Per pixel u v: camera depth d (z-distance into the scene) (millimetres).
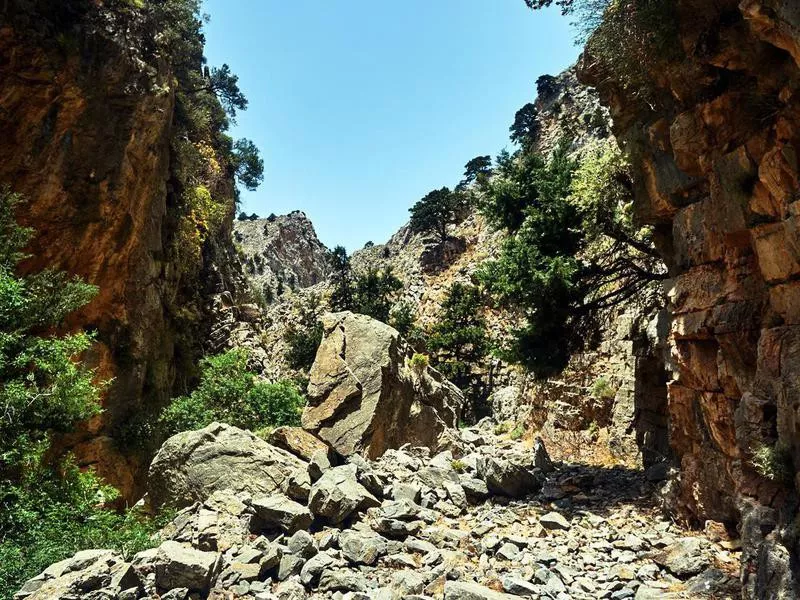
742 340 6887
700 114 7410
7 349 11867
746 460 6055
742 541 5672
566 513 8977
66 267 19375
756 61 6234
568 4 9375
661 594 5750
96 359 20094
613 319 19719
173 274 29359
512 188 19828
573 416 19719
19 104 17062
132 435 20688
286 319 59562
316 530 7969
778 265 5973
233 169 48562
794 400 5195
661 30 7355
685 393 8820
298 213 141750
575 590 6070
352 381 12133
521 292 14641
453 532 7867
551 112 69812
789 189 5723
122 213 20812
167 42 24469
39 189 17938
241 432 10625
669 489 8883
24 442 11219
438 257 67688
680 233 8664
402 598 5812
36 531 9547
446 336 43438
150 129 21578
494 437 20328
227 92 44406
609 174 13828
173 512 9656
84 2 18984
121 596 5977
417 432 13516
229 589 6234
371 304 53938
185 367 30562
